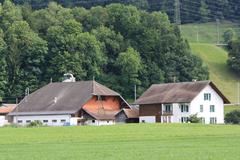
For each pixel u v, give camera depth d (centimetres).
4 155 12181
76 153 12425
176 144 14325
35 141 15850
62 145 14488
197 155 11688
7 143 15288
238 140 15362
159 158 11288
